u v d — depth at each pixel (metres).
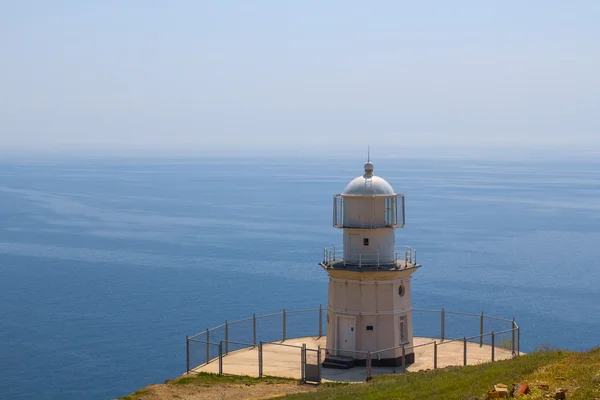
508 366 33.62
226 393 40.31
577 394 26.30
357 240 48.66
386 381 37.47
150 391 41.16
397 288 48.16
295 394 38.78
